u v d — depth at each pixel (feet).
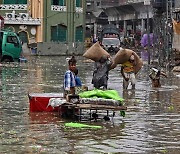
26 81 86.02
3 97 62.90
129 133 40.70
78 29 223.10
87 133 40.52
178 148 35.60
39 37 207.62
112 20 319.27
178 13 122.11
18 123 44.80
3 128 42.37
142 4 268.21
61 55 208.44
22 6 209.97
